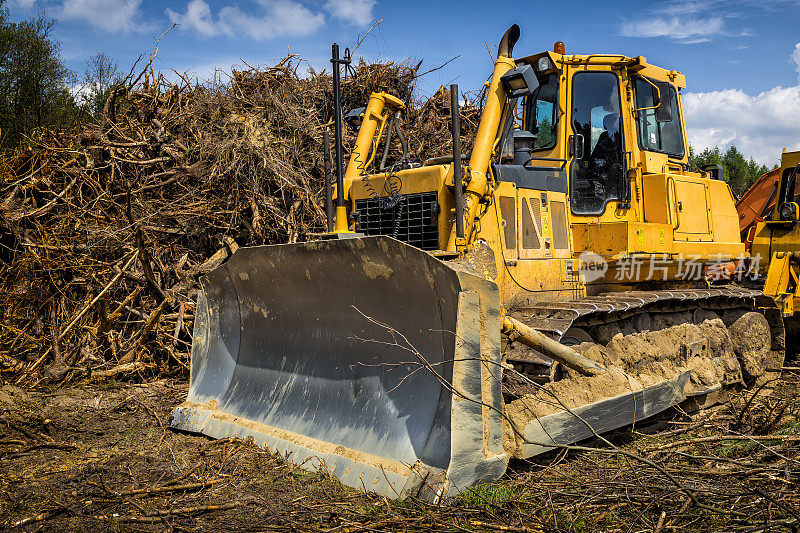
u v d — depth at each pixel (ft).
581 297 19.66
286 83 32.42
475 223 16.72
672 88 22.47
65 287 24.72
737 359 23.40
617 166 20.39
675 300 20.93
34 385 21.72
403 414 14.15
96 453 16.28
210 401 18.34
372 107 21.72
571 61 19.57
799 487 12.55
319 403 16.16
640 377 17.56
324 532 11.54
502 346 16.71
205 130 28.60
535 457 15.47
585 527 11.66
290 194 28.17
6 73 59.93
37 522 12.26
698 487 12.75
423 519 11.75
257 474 14.60
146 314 24.88
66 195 26.35
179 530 11.93
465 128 34.04
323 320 16.78
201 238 27.22
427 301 14.06
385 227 18.95
